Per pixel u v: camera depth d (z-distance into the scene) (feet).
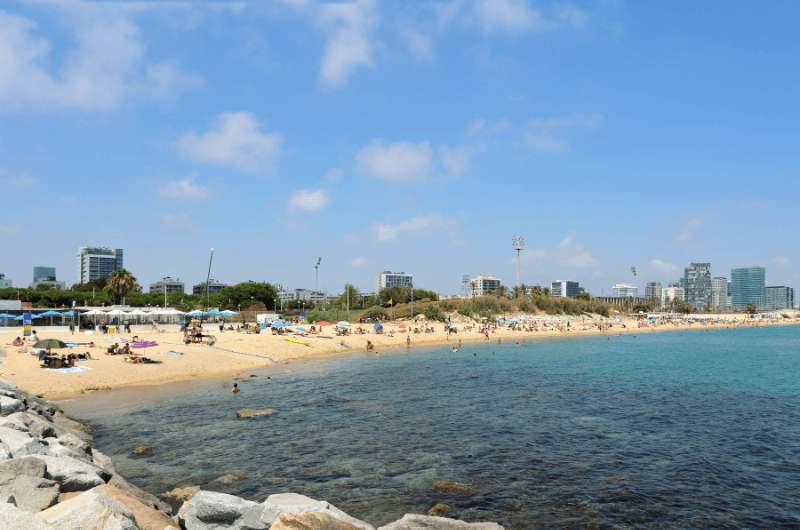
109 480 46.14
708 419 98.43
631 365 193.98
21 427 55.93
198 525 37.50
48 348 134.92
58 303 418.92
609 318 611.06
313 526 34.17
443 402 113.29
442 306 511.81
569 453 75.41
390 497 57.36
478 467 68.28
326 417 96.22
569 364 196.44
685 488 62.08
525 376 159.02
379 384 138.82
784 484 63.82
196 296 549.95
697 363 203.10
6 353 149.38
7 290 397.60
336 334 289.12
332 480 62.39
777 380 153.48
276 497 39.40
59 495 37.11
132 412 97.81
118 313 235.20
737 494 60.49
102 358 147.74
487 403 112.47
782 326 648.79
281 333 265.13
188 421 91.25
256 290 530.68
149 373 138.31
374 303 620.90
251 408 103.24
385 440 80.74
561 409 106.73
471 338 340.18
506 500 57.47
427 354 235.81
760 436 86.17
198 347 191.62
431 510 54.08
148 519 37.70
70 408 100.48
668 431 88.99
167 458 69.92
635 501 57.88
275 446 76.38
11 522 25.94
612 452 76.23
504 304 548.31
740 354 247.09
